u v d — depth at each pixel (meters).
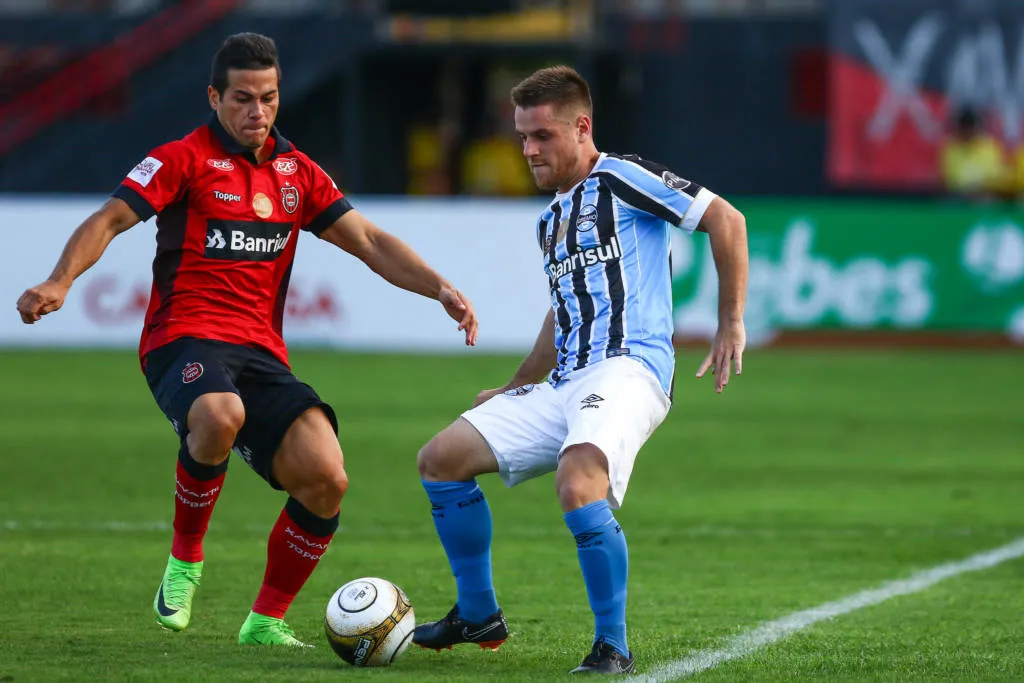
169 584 19.11
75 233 18.17
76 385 53.53
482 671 17.02
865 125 74.94
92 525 28.56
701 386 55.03
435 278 20.00
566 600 22.12
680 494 33.38
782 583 23.81
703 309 66.00
